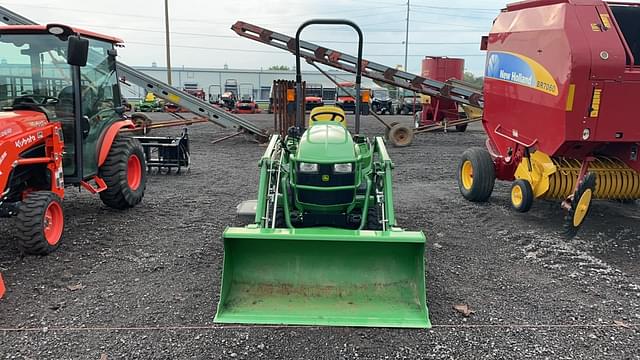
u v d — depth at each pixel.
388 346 3.29
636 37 6.29
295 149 4.94
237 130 15.16
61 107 5.58
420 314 3.55
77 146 5.61
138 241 5.31
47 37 5.45
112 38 6.41
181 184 8.45
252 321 3.47
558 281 4.40
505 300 4.00
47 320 3.58
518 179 6.25
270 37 13.92
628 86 5.11
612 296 4.11
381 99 33.22
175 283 4.24
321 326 3.50
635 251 5.23
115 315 3.66
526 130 6.16
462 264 4.78
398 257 3.76
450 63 19.83
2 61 5.57
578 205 4.95
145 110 29.12
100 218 6.16
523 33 6.16
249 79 56.22
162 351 3.20
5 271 4.44
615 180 5.84
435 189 8.16
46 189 5.25
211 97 40.62
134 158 6.71
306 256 3.79
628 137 5.24
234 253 3.79
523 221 6.25
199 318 3.62
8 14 11.77
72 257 4.81
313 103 29.89
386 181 4.44
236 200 7.26
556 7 5.47
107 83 6.39
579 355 3.22
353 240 3.61
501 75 6.82
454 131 18.48
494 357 3.19
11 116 4.79
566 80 5.16
